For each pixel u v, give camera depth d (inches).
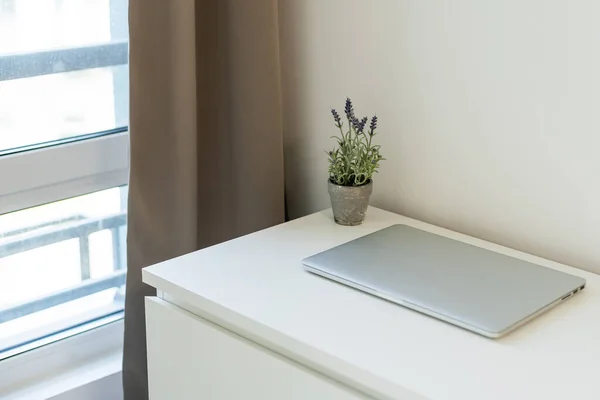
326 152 62.5
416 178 61.3
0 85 58.6
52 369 65.2
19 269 62.6
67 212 64.0
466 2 54.9
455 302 46.9
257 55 62.4
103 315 68.7
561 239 54.4
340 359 42.2
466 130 57.2
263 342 46.9
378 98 61.8
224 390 49.2
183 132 60.3
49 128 61.9
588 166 51.8
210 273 51.5
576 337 44.6
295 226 59.6
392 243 55.4
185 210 61.9
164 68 59.0
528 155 54.5
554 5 50.8
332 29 63.4
